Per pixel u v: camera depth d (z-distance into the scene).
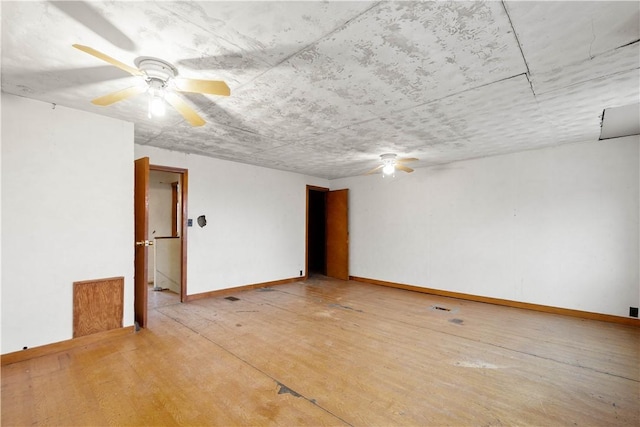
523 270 4.53
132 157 3.36
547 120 3.20
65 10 1.54
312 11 1.55
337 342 3.18
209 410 2.02
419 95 2.59
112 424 1.88
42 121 2.81
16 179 2.68
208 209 5.05
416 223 5.78
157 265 5.68
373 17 1.60
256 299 4.95
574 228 4.12
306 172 6.51
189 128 3.53
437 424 1.90
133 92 2.12
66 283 2.93
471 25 1.67
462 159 5.08
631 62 2.04
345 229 6.88
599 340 3.26
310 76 2.26
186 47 1.88
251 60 2.04
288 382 2.38
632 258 3.73
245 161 5.40
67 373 2.47
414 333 3.47
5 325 2.62
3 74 2.27
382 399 2.17
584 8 1.52
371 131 3.60
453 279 5.26
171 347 3.01
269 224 6.03
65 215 2.93
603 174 3.92
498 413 2.02
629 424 1.91
